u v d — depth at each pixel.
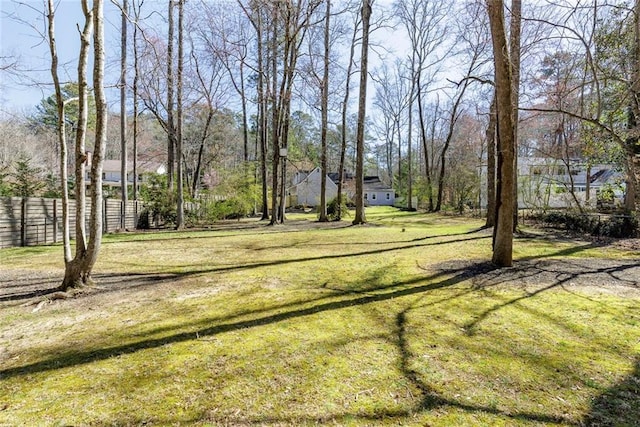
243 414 1.88
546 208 14.15
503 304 3.83
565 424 1.78
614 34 7.85
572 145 12.13
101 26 4.30
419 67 25.45
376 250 7.82
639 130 7.83
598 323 3.23
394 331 3.08
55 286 4.68
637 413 1.87
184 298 4.20
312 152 37.62
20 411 1.93
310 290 4.51
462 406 1.94
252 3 13.02
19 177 12.45
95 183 4.49
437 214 23.09
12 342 2.90
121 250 8.11
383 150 49.50
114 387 2.18
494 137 12.53
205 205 17.61
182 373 2.35
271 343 2.84
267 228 14.12
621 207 12.41
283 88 14.48
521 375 2.28
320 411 1.90
